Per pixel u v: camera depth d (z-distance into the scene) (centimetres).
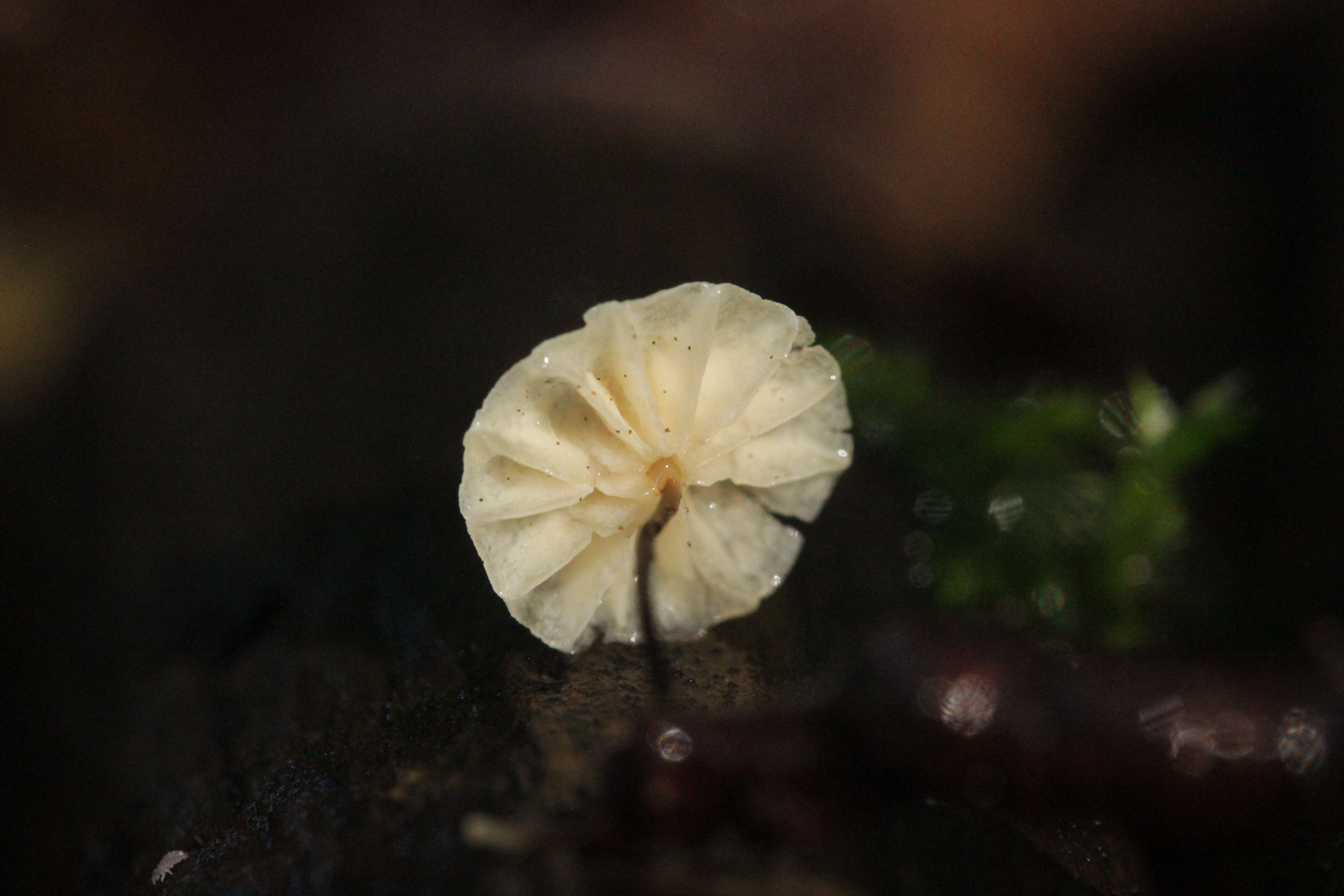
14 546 11
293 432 11
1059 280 12
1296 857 9
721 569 10
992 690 9
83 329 12
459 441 11
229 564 11
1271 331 12
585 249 11
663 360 9
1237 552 11
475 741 9
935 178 13
